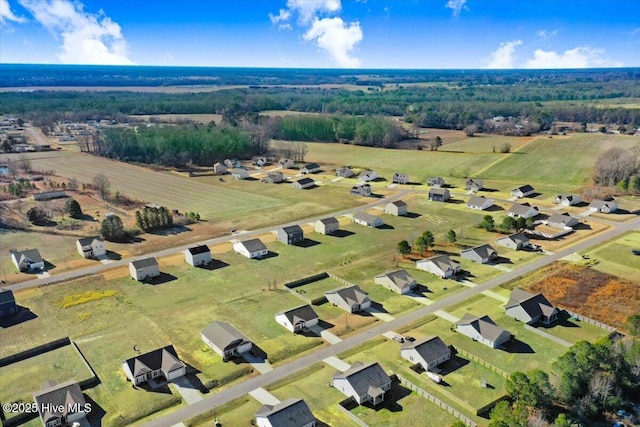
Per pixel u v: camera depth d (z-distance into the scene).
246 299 81.94
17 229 114.19
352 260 99.62
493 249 99.31
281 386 59.19
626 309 77.81
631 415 54.88
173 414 54.09
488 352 66.56
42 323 73.25
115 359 64.44
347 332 71.75
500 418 51.00
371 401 56.22
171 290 84.94
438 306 79.69
